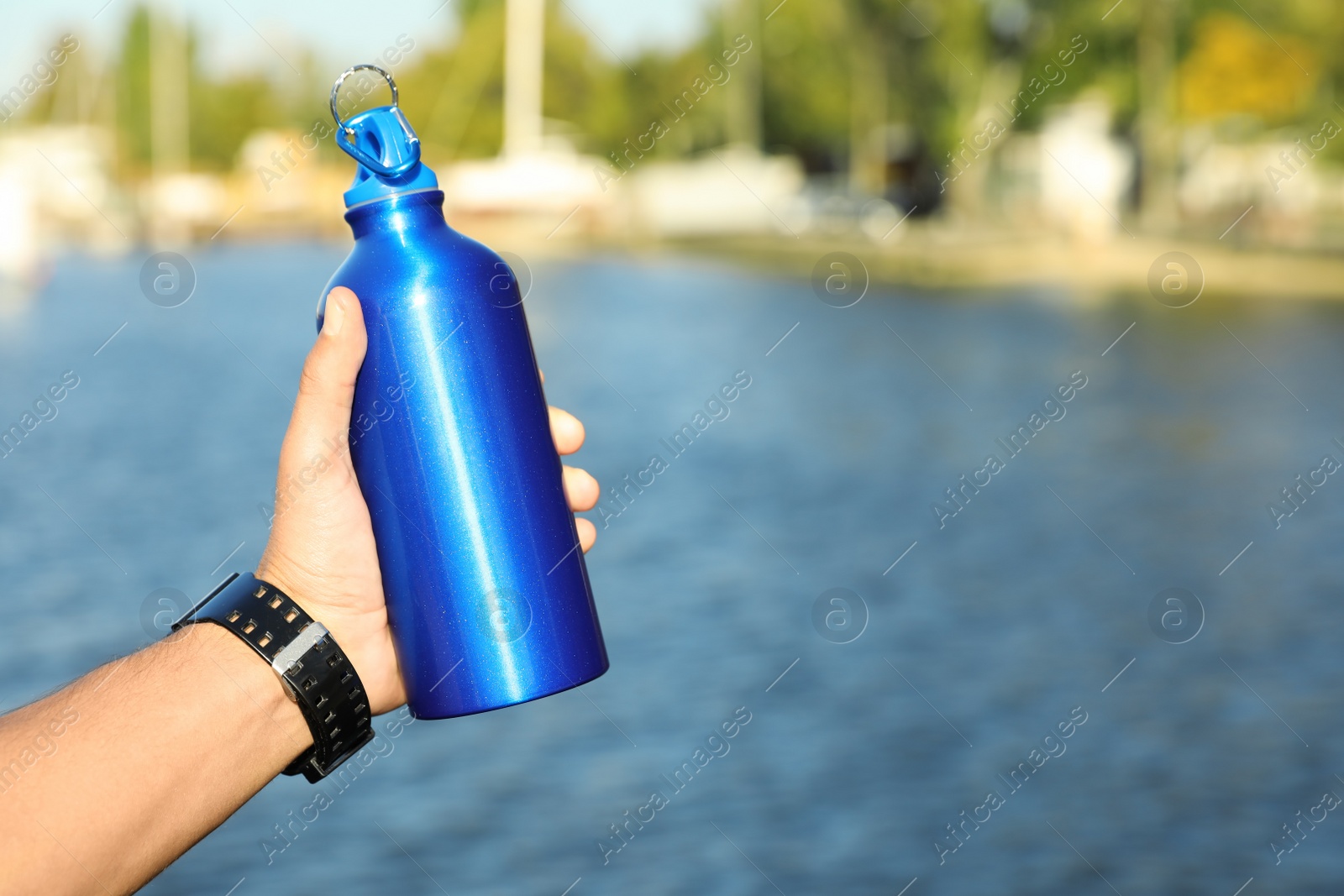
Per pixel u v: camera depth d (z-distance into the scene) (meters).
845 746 6.91
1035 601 9.39
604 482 14.08
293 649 1.23
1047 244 45.69
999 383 20.77
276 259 48.16
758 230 57.38
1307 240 42.28
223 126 65.69
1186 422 16.73
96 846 1.08
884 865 5.79
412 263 1.40
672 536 11.55
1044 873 5.69
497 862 5.71
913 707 7.41
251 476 14.06
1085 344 24.92
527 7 51.75
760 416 18.23
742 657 8.28
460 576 1.38
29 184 45.22
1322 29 40.25
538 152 52.09
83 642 8.63
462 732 7.16
